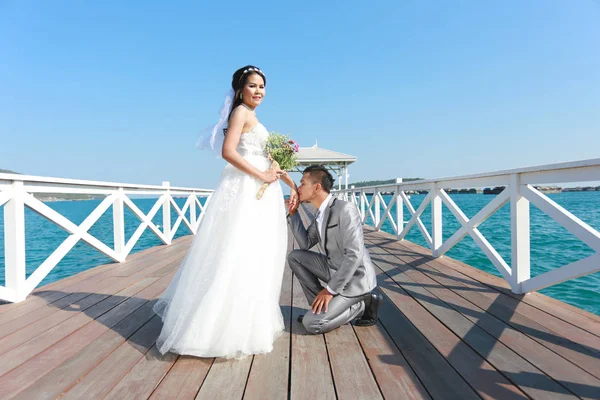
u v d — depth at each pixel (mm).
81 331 2191
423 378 1559
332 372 1633
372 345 1925
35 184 3043
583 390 1424
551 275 2449
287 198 2275
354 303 2119
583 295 3426
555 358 1700
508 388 1459
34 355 1857
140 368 1705
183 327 1821
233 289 1816
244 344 1782
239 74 1940
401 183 5789
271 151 2018
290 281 3436
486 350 1812
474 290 2922
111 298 2912
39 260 6648
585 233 2164
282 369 1680
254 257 1887
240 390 1497
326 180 2172
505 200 2961
